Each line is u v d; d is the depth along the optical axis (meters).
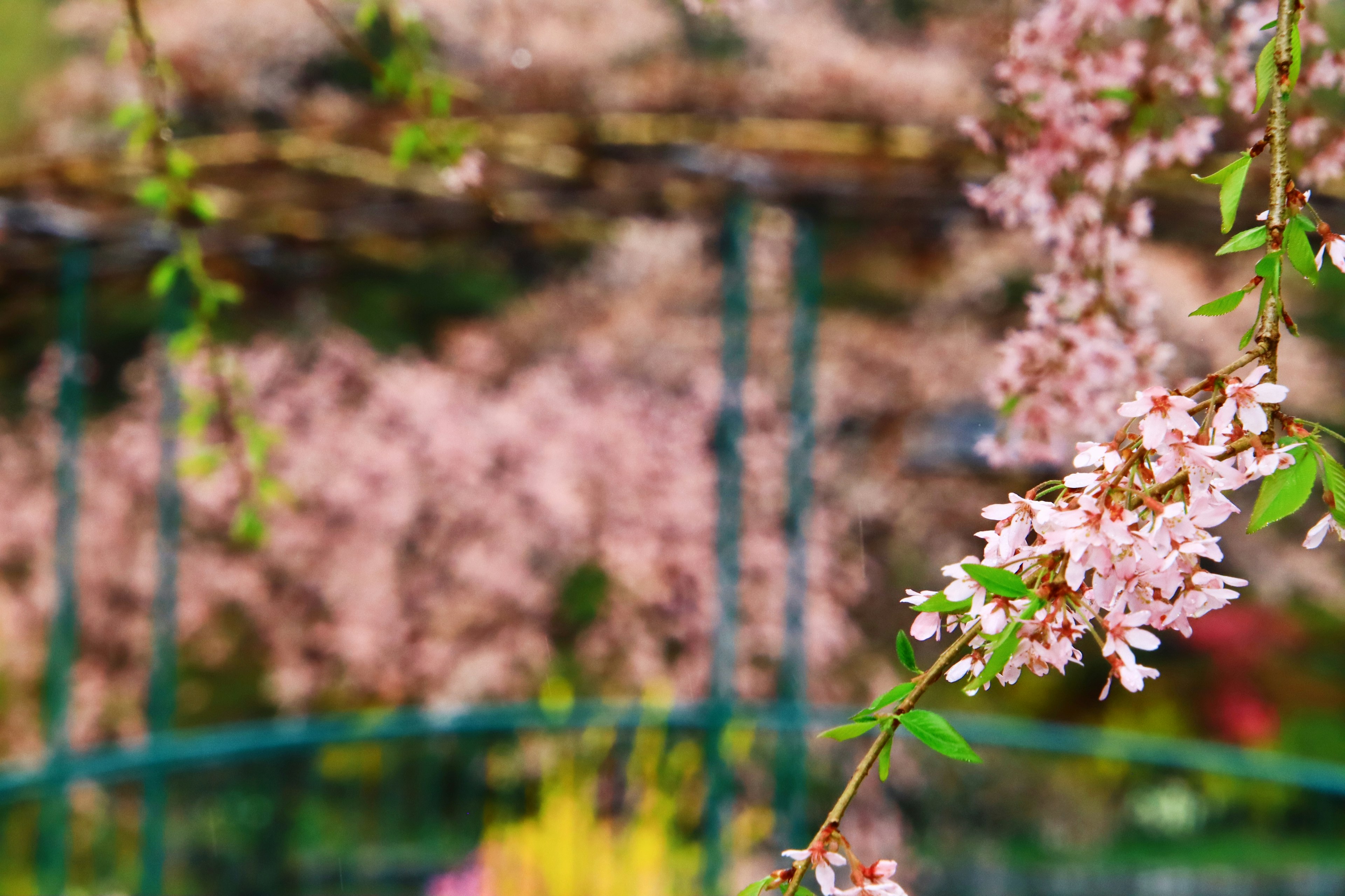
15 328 8.83
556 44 6.46
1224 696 9.19
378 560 7.67
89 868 6.84
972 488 8.09
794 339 5.63
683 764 5.42
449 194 4.87
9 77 7.80
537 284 9.24
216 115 6.81
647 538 7.55
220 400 3.06
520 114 4.52
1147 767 8.70
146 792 5.26
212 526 8.03
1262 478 0.85
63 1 8.12
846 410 8.22
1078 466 0.86
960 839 7.86
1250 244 0.95
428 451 7.81
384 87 2.33
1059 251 2.54
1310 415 7.94
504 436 7.81
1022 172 2.51
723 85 6.27
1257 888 7.34
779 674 7.58
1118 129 2.54
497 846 4.63
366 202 5.14
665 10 6.84
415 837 6.93
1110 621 0.83
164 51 6.48
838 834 0.85
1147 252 7.07
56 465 8.39
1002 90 2.49
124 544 8.07
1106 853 7.98
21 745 7.54
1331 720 9.03
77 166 4.79
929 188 4.46
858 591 7.86
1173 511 0.82
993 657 0.80
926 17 7.07
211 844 7.16
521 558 7.66
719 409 7.94
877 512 7.96
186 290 6.48
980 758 0.81
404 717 6.98
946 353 8.15
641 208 5.09
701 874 4.87
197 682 8.20
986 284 8.05
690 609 7.59
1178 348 7.10
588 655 7.61
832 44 6.59
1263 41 2.38
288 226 5.30
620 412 7.97
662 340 8.35
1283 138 0.98
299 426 8.16
